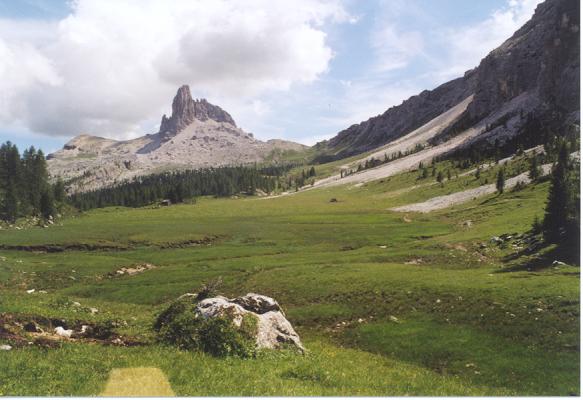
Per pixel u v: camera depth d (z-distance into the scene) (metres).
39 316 24.20
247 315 24.12
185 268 69.56
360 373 21.83
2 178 149.62
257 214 163.25
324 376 19.67
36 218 137.88
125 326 26.25
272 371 19.44
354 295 45.31
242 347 21.89
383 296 43.59
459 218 113.75
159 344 22.06
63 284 63.84
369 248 84.56
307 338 37.69
